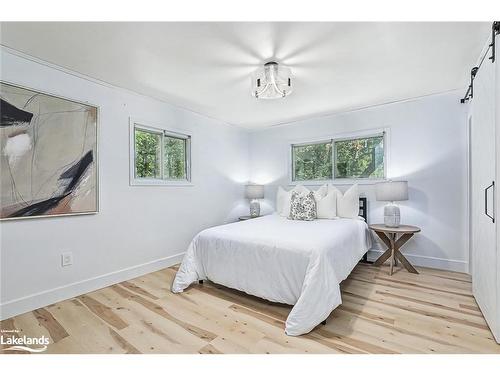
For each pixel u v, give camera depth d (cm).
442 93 313
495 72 169
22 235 218
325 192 375
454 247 311
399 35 190
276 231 258
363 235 321
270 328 191
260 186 461
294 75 258
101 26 180
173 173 369
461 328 188
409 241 338
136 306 228
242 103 347
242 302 235
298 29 183
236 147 475
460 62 233
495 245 172
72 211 248
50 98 234
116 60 228
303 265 201
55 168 236
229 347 169
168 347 170
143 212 317
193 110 378
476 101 222
